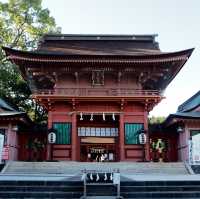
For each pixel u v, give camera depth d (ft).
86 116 127.24
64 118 120.98
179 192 67.77
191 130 124.36
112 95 120.16
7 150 104.22
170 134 139.64
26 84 169.37
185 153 122.83
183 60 119.24
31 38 177.06
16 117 119.03
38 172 94.99
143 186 69.97
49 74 123.65
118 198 63.10
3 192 66.59
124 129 120.78
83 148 135.74
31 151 137.28
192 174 93.56
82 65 121.29
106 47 133.08
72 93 122.62
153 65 121.90
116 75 125.39
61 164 100.48
